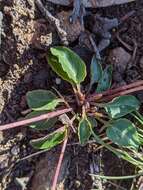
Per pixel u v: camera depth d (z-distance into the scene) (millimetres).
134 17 155
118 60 154
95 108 152
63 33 145
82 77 146
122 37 155
